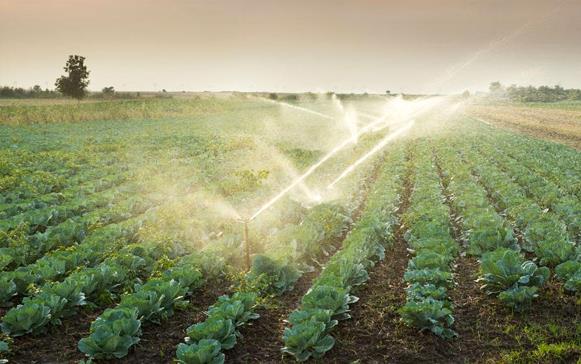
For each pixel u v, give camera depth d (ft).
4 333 26.32
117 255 34.17
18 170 70.85
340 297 27.73
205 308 30.42
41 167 77.61
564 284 30.66
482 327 27.35
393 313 29.12
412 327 27.22
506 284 29.89
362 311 29.58
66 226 41.45
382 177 70.08
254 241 40.22
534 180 63.52
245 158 93.97
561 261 33.86
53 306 27.58
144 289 28.81
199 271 32.45
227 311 26.32
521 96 424.05
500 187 58.54
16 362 24.76
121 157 91.35
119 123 179.11
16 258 36.14
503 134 136.56
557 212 47.29
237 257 37.09
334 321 26.02
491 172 69.72
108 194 57.00
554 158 87.25
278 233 40.06
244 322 27.68
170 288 28.94
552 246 34.14
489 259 30.78
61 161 84.07
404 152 103.40
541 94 426.10
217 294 32.37
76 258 34.24
